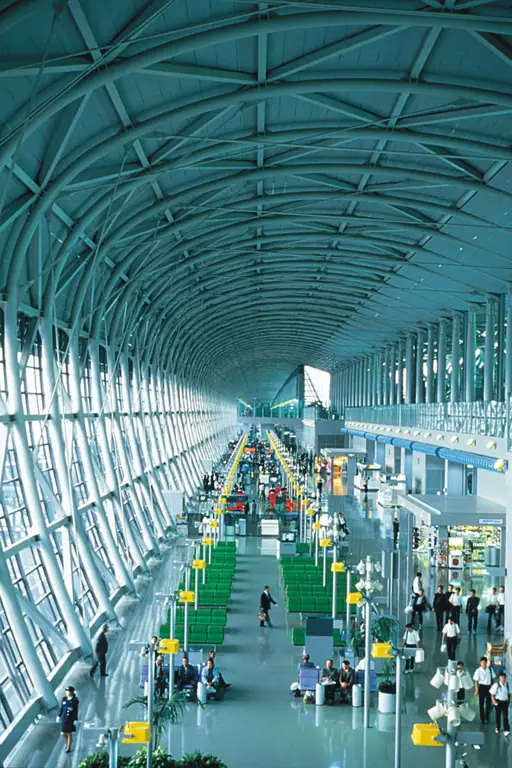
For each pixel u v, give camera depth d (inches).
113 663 958.4
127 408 1771.7
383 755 703.1
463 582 1393.9
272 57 832.3
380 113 1002.7
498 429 1288.1
